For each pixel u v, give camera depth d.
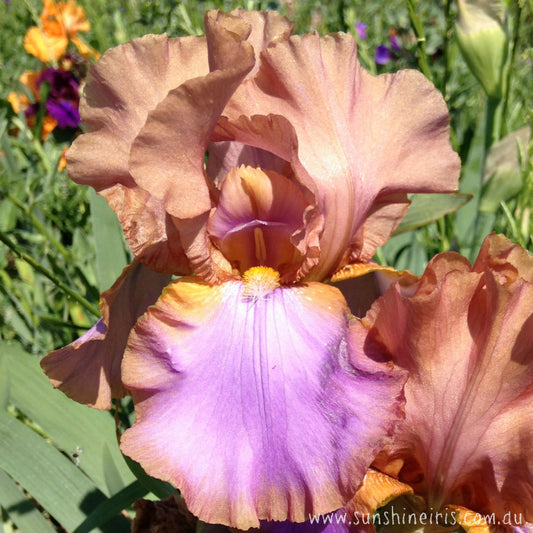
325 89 0.23
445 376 0.21
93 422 0.30
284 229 0.23
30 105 0.56
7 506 0.25
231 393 0.20
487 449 0.21
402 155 0.24
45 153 0.53
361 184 0.23
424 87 0.23
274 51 0.22
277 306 0.21
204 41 0.22
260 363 0.20
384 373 0.20
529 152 0.35
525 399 0.20
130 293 0.24
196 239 0.22
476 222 0.37
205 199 0.22
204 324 0.21
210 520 0.19
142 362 0.20
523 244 0.36
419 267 0.38
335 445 0.19
